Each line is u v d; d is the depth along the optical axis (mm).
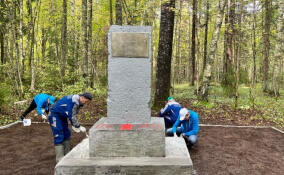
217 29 8695
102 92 9969
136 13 7977
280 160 3723
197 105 8617
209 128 5930
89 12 12109
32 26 9445
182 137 4195
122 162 2701
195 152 4090
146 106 3082
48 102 4633
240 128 5965
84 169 2635
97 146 2865
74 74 10461
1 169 3283
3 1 8680
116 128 2885
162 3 7188
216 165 3496
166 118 4914
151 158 2830
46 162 3562
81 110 7559
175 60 19859
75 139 4824
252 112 7766
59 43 14188
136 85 3043
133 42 2969
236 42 10164
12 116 6711
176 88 14984
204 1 9406
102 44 17516
